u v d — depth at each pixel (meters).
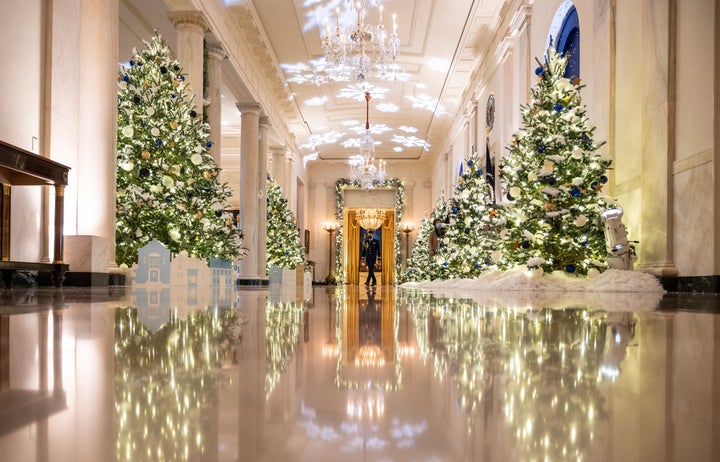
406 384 0.65
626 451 0.36
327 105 19.55
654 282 5.64
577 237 6.25
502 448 0.37
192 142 7.96
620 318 2.09
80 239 6.33
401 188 26.78
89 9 6.86
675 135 5.94
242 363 0.84
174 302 3.25
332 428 0.42
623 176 6.99
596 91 7.61
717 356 1.00
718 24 5.23
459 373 0.74
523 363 0.86
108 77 6.88
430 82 17.34
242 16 12.02
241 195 14.43
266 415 0.47
